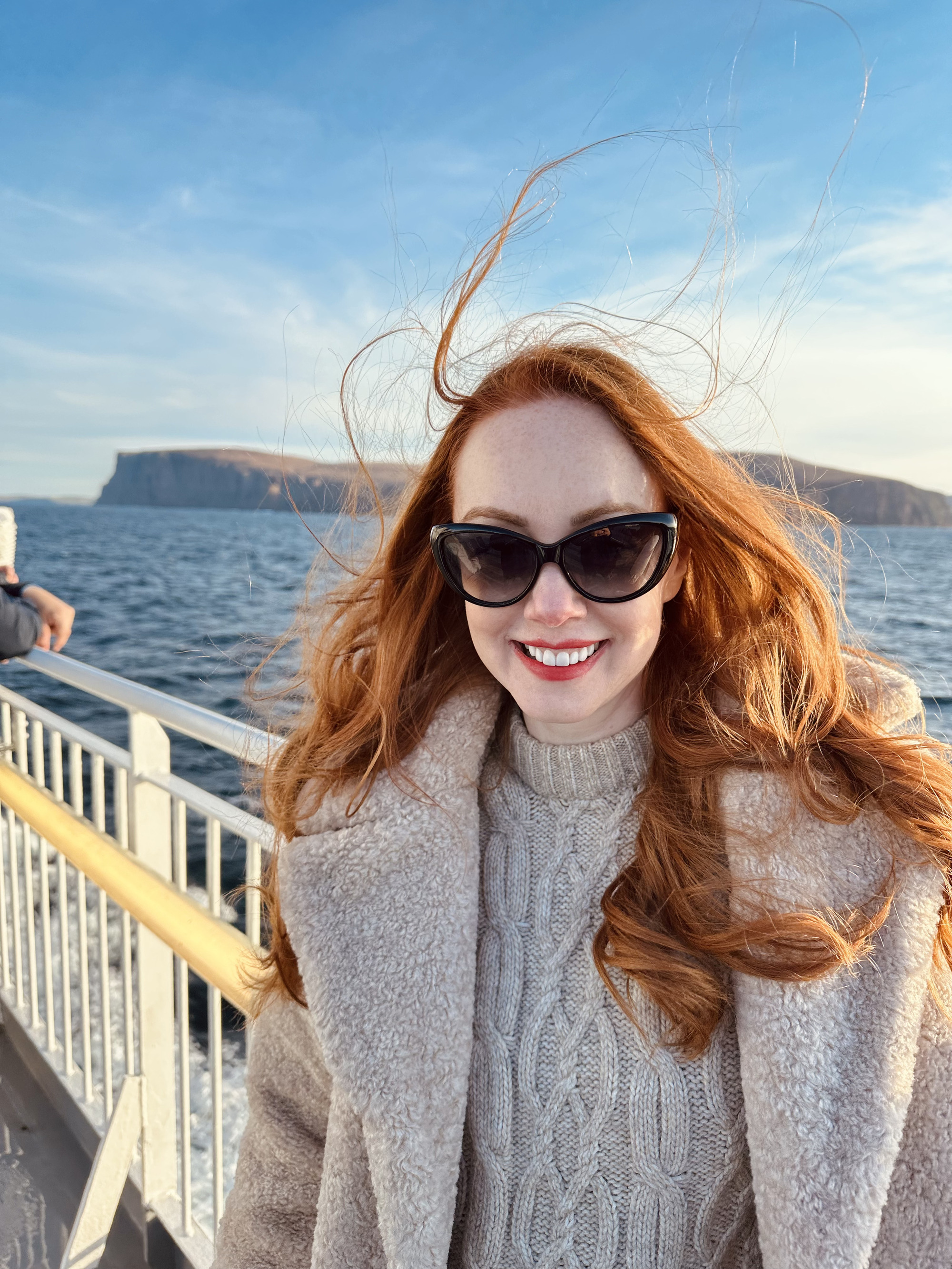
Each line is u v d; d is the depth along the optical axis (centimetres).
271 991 109
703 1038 80
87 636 2089
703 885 83
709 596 98
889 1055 73
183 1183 183
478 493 86
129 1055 193
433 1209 84
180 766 770
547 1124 87
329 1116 95
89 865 181
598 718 95
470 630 98
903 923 76
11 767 240
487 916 96
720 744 87
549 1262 86
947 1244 71
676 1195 83
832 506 102
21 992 270
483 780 102
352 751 102
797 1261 71
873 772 81
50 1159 225
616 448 84
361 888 94
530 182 94
